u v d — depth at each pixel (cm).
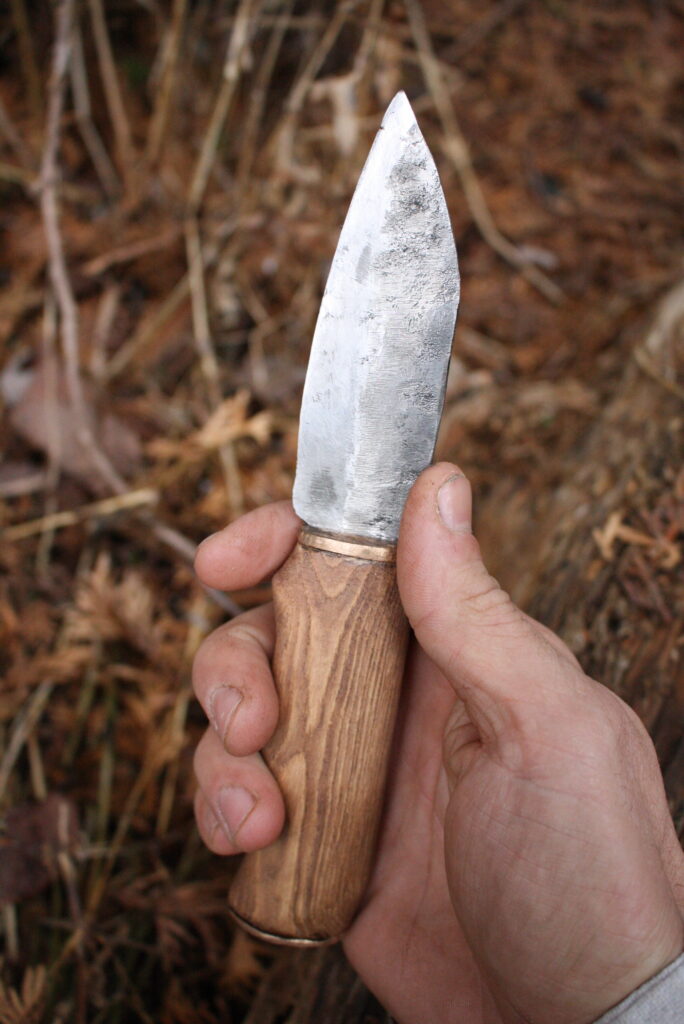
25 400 40
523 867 22
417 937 26
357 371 22
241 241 44
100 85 47
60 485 39
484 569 23
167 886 32
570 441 39
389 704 24
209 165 43
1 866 32
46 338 41
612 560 30
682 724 26
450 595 23
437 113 49
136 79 48
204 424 42
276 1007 29
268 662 26
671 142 52
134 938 32
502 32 52
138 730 36
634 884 21
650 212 50
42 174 40
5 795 34
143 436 41
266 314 45
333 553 23
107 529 39
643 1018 21
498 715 23
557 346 46
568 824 22
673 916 21
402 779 28
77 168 46
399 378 22
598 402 41
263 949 31
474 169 50
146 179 44
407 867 27
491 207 49
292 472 41
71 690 36
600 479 34
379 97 44
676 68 54
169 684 36
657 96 53
